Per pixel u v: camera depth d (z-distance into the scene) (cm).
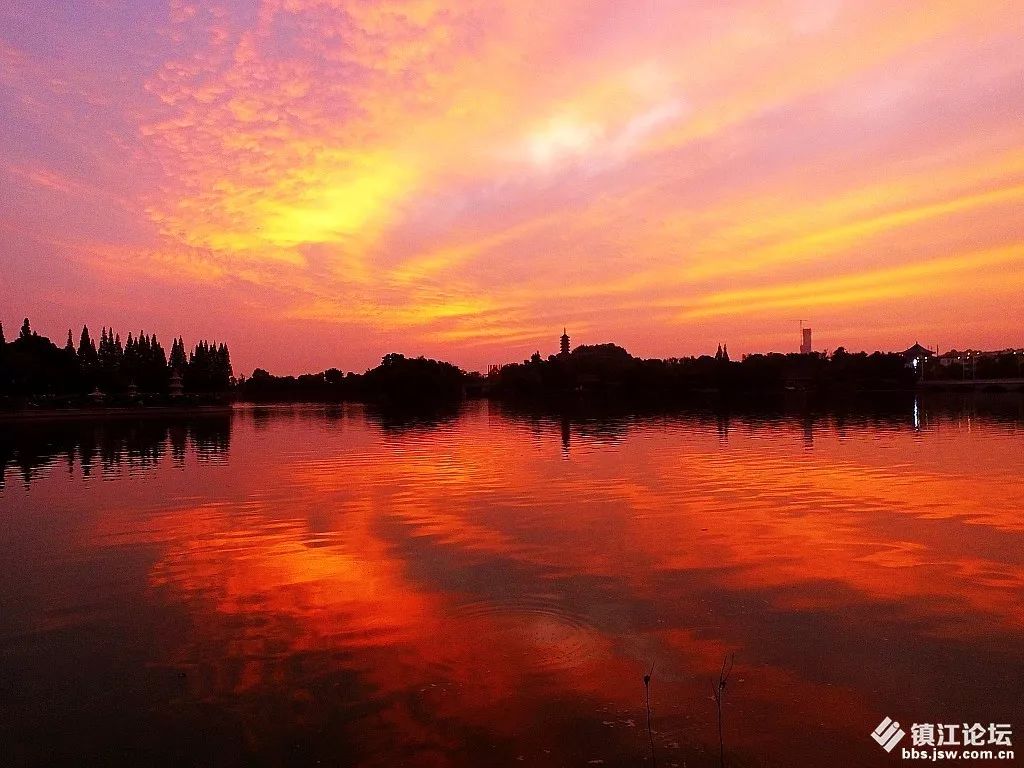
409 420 5200
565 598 842
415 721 555
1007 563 962
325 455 2564
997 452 2311
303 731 544
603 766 491
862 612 777
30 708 589
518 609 807
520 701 585
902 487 1596
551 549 1075
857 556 1006
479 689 608
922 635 709
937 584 872
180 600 859
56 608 834
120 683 632
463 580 923
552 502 1477
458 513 1375
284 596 870
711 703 577
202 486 1791
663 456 2312
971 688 595
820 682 611
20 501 1577
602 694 595
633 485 1686
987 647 677
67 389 7425
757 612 782
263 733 542
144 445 3092
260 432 3988
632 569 957
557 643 705
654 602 820
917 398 8262
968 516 1271
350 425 4622
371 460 2370
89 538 1193
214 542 1158
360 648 701
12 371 6581
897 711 560
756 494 1527
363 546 1117
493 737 529
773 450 2453
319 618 789
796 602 812
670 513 1334
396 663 664
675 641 704
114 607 835
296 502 1531
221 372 10812
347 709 577
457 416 5694
